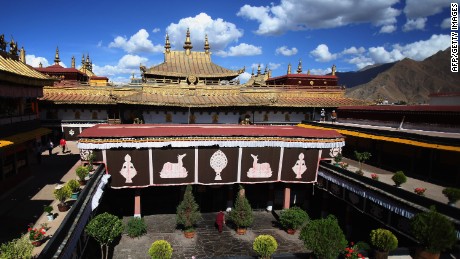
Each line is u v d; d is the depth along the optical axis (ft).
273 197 81.51
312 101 117.29
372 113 100.42
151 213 77.97
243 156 69.36
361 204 59.21
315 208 83.92
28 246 28.73
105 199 76.59
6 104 56.39
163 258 42.24
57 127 103.40
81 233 42.91
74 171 68.03
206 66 116.37
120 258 54.95
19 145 58.39
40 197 51.01
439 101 102.78
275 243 41.22
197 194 83.87
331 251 37.65
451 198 46.03
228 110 99.66
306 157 72.49
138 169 64.75
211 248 60.80
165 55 116.06
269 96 106.11
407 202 47.98
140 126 74.13
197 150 66.95
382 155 79.77
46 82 62.34
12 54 58.23
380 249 41.06
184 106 90.58
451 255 42.93
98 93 107.45
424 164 66.80
